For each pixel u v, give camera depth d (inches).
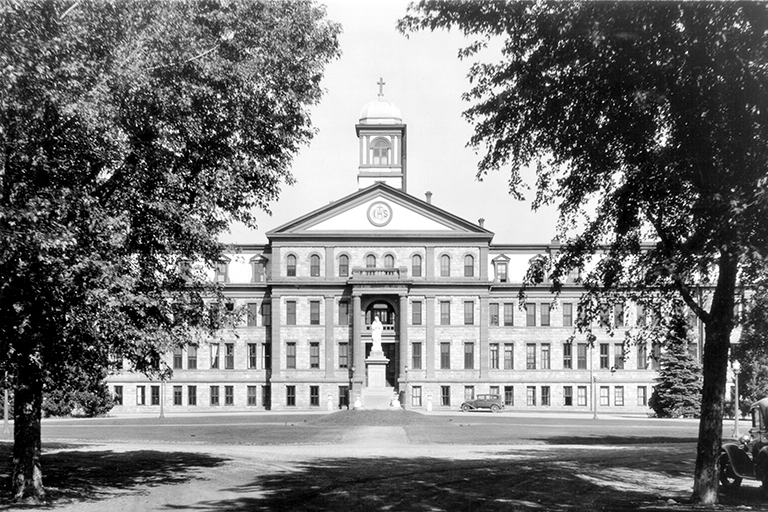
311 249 3710.6
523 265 3855.8
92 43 926.4
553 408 3750.0
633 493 1009.5
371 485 1051.9
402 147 4084.6
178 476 1151.6
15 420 991.6
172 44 957.2
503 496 972.6
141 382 3742.6
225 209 1172.5
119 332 970.7
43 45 834.8
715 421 936.3
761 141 805.2
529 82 881.5
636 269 1008.9
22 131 863.1
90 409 3248.0
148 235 1050.7
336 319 3693.4
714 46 786.2
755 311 951.0
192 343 1194.6
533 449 1590.8
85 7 915.4
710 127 831.1
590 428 2276.1
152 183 1045.2
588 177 956.6
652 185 866.8
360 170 4055.1
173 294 1091.3
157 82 970.7
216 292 1192.8
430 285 3690.9
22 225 848.3
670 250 892.0
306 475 1152.8
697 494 940.6
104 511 888.9
